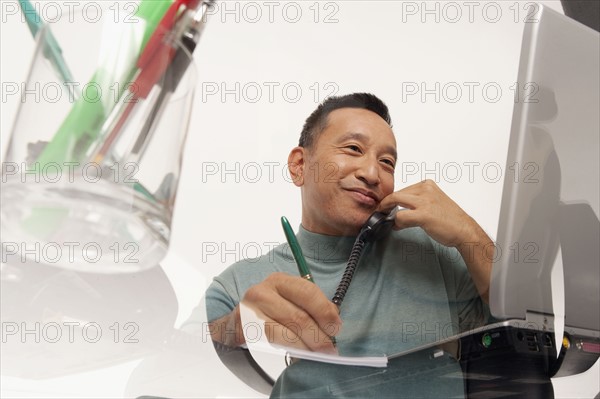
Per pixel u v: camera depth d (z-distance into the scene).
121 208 0.37
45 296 0.45
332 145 0.50
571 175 0.57
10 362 0.48
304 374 0.49
